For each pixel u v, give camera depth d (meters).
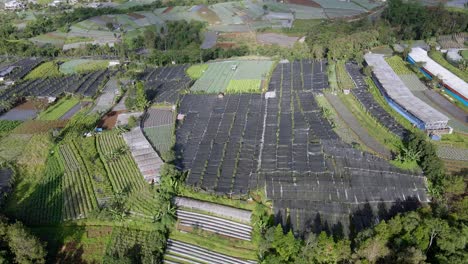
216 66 148.00
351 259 57.41
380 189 74.69
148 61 158.12
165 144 94.81
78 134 98.88
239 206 73.44
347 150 85.00
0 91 128.50
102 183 80.56
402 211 70.00
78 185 80.38
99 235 69.25
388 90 108.88
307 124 97.50
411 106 99.00
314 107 106.56
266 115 105.19
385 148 86.88
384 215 69.38
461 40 158.88
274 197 74.31
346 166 80.19
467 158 82.69
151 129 102.44
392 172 78.44
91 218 72.06
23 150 93.88
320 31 177.62
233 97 117.94
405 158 79.81
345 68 132.25
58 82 138.00
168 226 69.62
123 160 88.50
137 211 73.25
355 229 66.88
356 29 177.88
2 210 73.44
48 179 82.75
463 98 104.56
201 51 159.12
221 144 92.50
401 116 99.69
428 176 76.44
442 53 141.75
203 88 127.12
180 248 67.00
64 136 98.69
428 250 57.59
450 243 54.88
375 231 58.47
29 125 107.06
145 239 67.88
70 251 66.06
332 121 98.62
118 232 69.62
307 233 65.88
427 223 57.00
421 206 70.81
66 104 120.88
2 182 81.50
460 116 99.31
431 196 73.00
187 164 85.56
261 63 147.88
